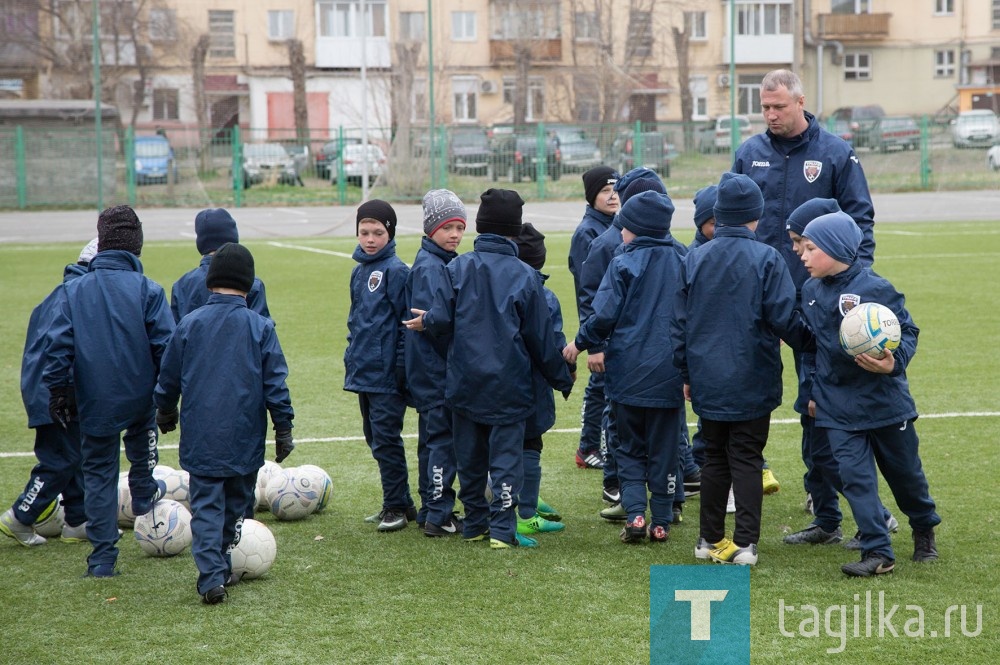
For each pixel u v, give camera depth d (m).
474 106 47.41
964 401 8.12
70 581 4.87
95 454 4.94
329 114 46.84
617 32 45.16
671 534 5.47
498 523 5.25
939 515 5.48
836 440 4.75
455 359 5.23
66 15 41.47
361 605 4.46
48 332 4.92
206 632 4.21
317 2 46.16
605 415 6.01
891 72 50.12
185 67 44.22
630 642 4.03
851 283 4.71
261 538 4.83
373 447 5.67
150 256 19.34
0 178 31.34
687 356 4.98
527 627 4.18
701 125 33.47
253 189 33.50
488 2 46.75
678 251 5.61
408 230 24.42
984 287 14.03
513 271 5.25
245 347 4.67
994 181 33.62
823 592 4.50
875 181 33.78
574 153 32.91
